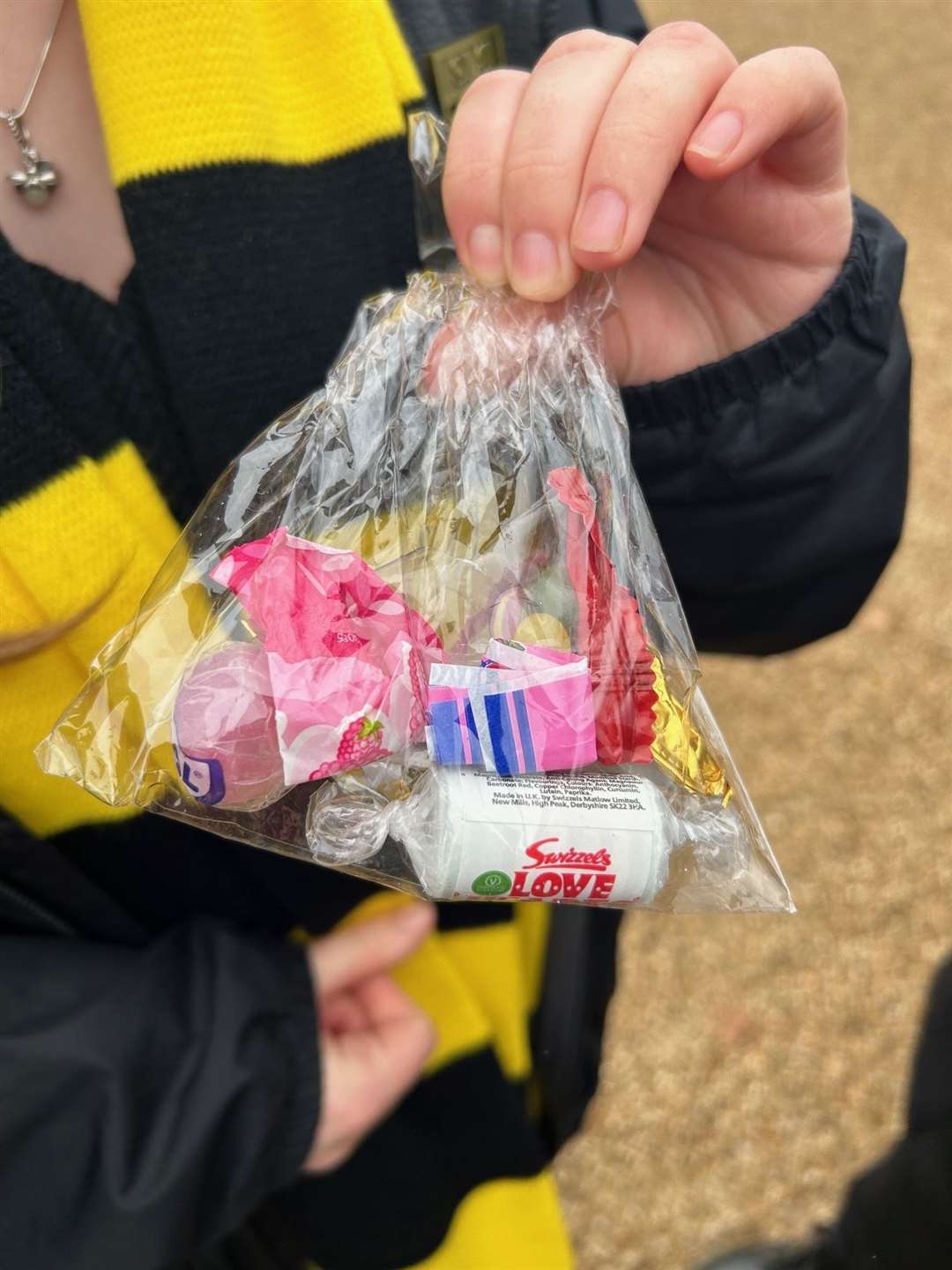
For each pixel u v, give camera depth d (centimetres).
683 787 20
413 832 18
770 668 67
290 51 22
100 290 21
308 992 22
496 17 26
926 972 53
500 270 20
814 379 23
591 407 22
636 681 20
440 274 23
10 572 19
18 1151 19
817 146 21
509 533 22
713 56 19
